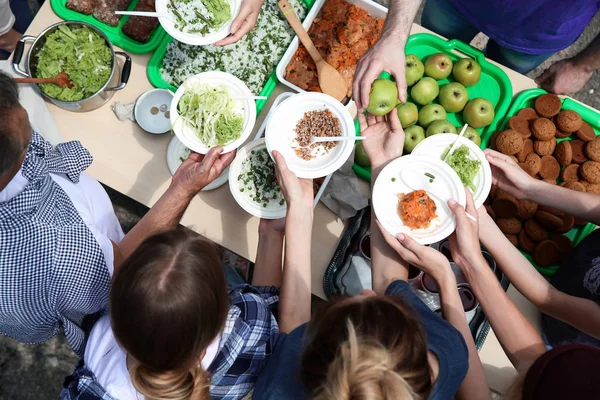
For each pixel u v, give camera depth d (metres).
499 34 1.92
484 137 1.86
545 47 1.89
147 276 0.88
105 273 1.18
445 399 1.06
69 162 1.29
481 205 1.49
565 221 1.76
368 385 0.74
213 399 1.17
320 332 0.91
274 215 1.63
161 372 0.94
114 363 1.09
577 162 1.82
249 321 1.18
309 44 1.83
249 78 1.87
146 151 1.82
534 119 1.81
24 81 1.64
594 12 1.81
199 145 1.51
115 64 1.73
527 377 0.97
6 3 2.22
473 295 1.58
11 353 2.61
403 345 0.84
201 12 1.61
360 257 1.67
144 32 1.86
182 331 0.89
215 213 1.78
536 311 1.69
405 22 1.61
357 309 0.90
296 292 1.33
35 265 1.07
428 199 1.40
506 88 1.85
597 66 1.75
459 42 1.88
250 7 1.60
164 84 1.86
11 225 1.04
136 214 2.72
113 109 1.83
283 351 1.10
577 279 1.52
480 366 1.26
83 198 1.34
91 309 1.22
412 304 1.17
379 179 1.45
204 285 0.92
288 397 1.02
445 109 1.85
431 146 1.54
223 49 1.86
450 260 1.62
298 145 1.54
